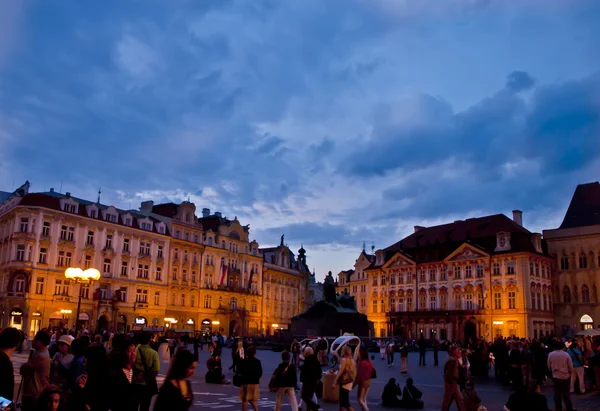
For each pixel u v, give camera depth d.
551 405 21.44
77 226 78.44
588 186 93.88
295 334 62.31
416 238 105.50
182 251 95.75
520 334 83.56
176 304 93.19
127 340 11.73
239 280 107.88
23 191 84.50
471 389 15.77
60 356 12.52
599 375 24.83
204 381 28.73
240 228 110.62
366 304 122.62
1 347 8.93
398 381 31.14
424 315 94.81
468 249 92.50
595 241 86.88
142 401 12.69
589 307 86.00
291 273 126.38
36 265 72.56
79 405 9.95
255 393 15.70
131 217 87.12
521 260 85.88
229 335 103.56
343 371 16.77
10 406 8.09
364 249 132.00
